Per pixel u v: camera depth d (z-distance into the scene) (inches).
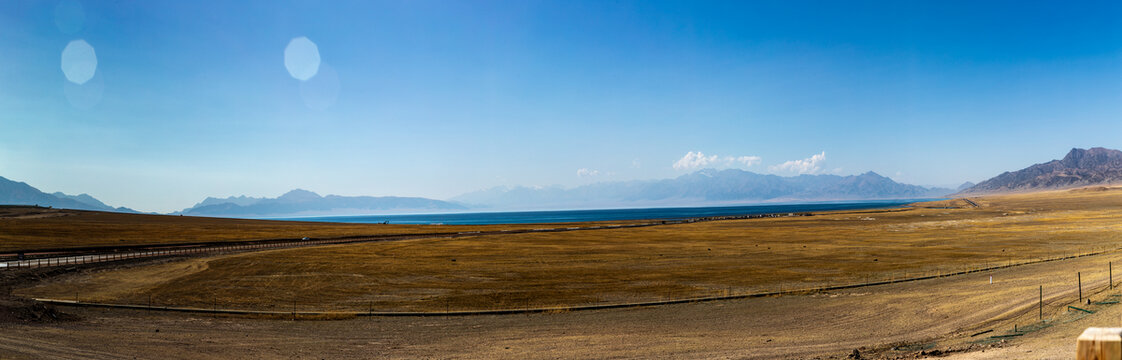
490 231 6668.3
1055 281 2202.3
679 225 7810.0
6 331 1561.3
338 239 5275.6
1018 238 4456.2
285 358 1434.5
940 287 2311.8
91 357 1316.4
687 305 2162.9
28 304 1888.5
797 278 2755.9
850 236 5187.0
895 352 1328.7
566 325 1845.5
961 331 1536.7
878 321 1770.4
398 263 3444.9
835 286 2475.4
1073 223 5733.3
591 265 3324.3
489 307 2208.4
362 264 3395.7
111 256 3627.0
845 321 1796.3
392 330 1796.3
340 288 2625.5
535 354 1473.9
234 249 4252.0
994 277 2480.3
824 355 1358.3
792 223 7667.3
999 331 1454.2
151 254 3735.2
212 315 2054.6
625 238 5393.7
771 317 1897.1
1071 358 983.6
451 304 2263.8
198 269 3211.1
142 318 1958.7
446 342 1624.0
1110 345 166.7
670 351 1473.9
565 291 2506.2
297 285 2709.2
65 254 3779.5
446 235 5974.4
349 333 1752.0
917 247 4023.1
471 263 3440.0
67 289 2630.4
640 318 1940.2
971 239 4517.7
